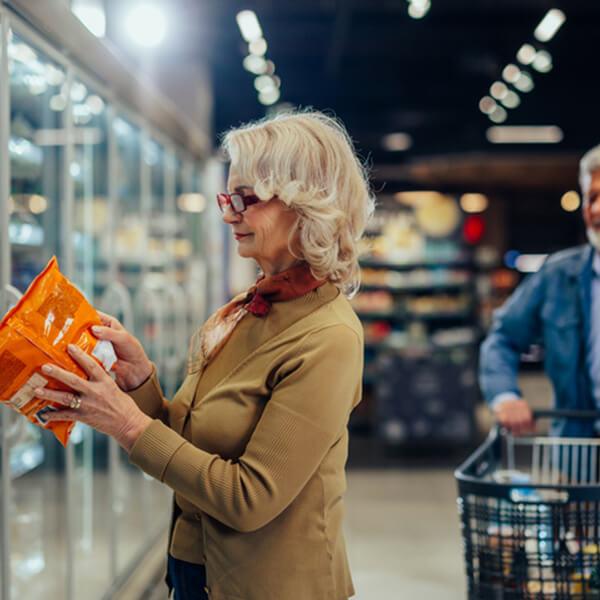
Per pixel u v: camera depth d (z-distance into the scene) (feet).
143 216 15.72
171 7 23.57
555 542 6.46
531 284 9.48
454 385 26.94
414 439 26.89
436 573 15.08
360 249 5.55
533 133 43.50
